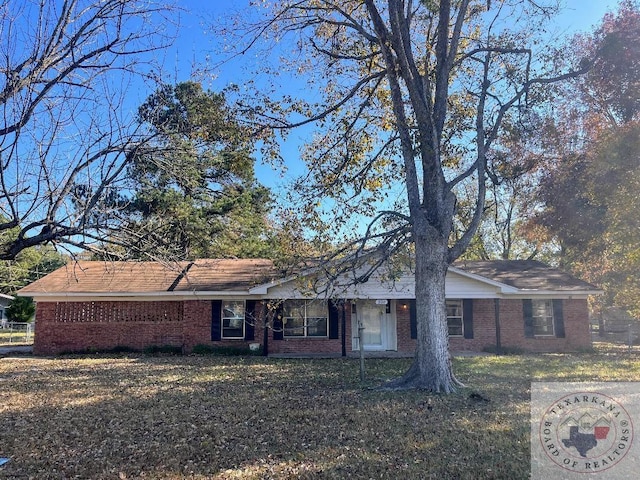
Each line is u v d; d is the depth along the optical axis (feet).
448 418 25.68
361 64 45.24
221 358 57.67
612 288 76.48
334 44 43.83
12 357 60.39
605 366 47.21
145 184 32.19
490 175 41.24
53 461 19.77
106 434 23.59
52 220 25.29
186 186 35.55
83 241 26.55
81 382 39.81
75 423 25.82
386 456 19.71
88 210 25.55
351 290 60.49
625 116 59.06
